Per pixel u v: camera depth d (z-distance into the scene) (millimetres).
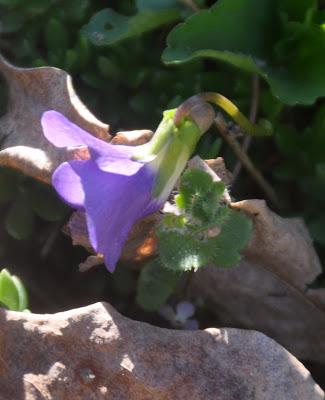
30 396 176
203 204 179
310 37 200
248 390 174
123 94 214
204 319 200
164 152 177
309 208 205
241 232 180
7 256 212
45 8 212
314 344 194
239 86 208
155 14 202
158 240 186
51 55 212
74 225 184
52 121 164
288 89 198
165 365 175
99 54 214
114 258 172
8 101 203
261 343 176
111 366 175
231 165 207
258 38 201
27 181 203
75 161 168
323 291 192
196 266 180
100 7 217
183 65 209
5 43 215
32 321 178
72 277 210
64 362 177
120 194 171
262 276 193
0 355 178
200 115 179
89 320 177
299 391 174
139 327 177
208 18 197
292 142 206
